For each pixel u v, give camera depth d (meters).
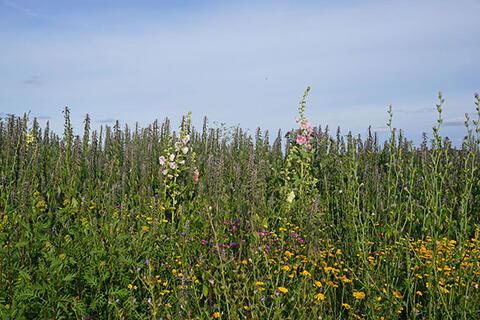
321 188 7.21
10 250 3.17
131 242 3.94
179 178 7.39
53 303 3.03
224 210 5.89
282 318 3.36
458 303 3.35
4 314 2.86
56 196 5.89
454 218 5.10
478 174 5.63
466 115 3.57
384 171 7.94
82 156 8.51
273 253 4.61
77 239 3.59
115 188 6.21
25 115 8.02
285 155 9.45
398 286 4.04
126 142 10.10
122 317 3.31
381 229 5.01
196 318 3.42
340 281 4.28
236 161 9.18
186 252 4.36
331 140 7.80
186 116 7.43
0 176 6.20
